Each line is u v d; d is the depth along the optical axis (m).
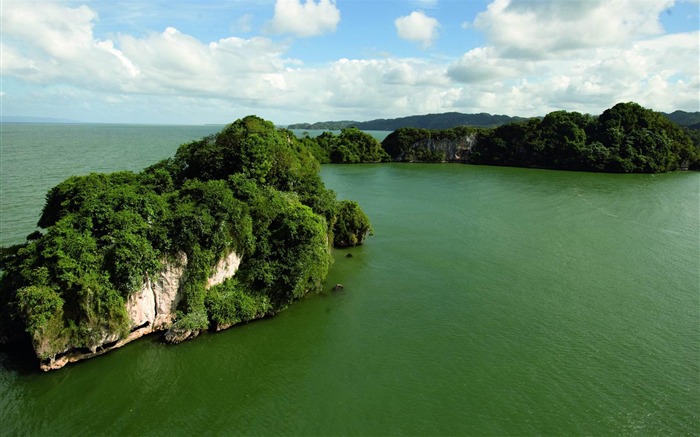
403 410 30.95
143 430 28.58
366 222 66.31
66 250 33.53
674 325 42.62
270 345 38.34
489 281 52.88
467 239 69.44
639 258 61.34
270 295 43.56
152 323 38.25
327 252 53.06
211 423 29.34
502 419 30.27
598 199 103.56
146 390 32.09
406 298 48.03
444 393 32.81
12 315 32.84
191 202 40.47
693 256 62.22
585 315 44.59
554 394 32.75
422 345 39.00
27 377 32.62
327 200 62.06
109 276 34.69
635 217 85.06
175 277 38.62
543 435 28.86
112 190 39.28
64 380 32.44
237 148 55.88
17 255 35.19
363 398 32.12
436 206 93.38
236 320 40.50
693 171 172.00
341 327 41.69
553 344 39.34
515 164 182.50
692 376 34.91
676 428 29.50
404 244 66.44
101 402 30.70
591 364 36.41
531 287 51.22
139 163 128.88
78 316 33.53
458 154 198.38
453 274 54.88
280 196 51.00
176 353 36.31
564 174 153.38
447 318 43.81
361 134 197.38
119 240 35.09
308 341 39.16
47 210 42.78
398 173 151.50
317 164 115.44
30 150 161.75
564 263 59.09
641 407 31.47
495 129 196.00
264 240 44.59
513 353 37.94
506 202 98.50
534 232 73.75
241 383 33.34
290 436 28.44
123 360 34.94
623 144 166.00
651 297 48.69
